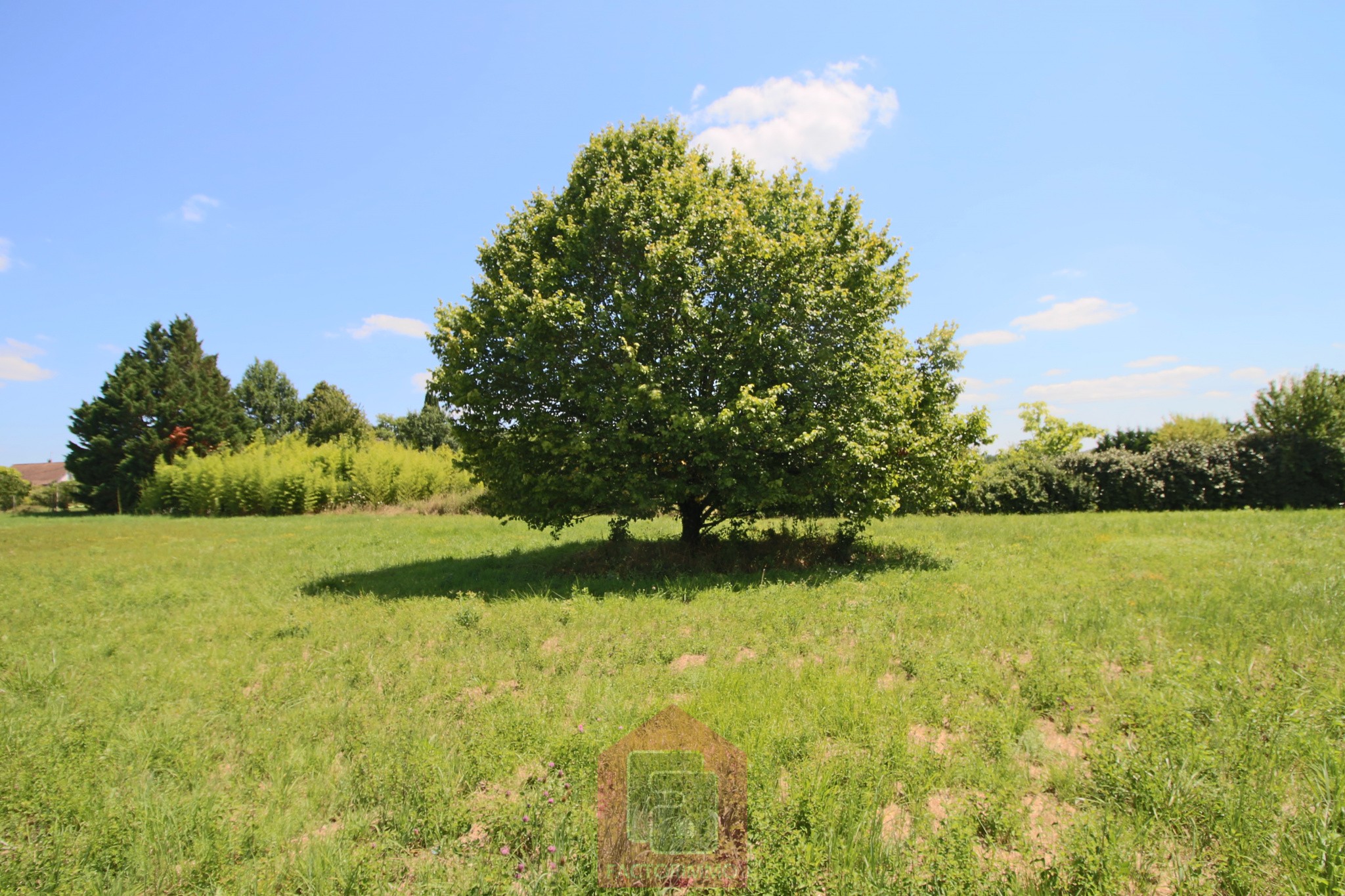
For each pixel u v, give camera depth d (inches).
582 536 778.8
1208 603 314.8
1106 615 301.6
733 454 468.1
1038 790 166.9
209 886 137.6
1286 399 1076.5
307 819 164.1
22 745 208.4
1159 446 1055.0
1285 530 577.0
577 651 290.0
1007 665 249.4
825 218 553.0
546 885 128.5
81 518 1679.4
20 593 498.3
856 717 200.4
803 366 489.1
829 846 135.3
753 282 486.6
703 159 577.6
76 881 138.9
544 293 498.3
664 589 421.7
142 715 236.5
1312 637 257.9
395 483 1599.4
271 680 270.7
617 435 464.1
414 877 138.7
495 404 494.6
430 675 266.1
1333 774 157.5
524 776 177.8
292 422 2888.8
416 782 172.6
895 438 496.1
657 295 488.7
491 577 500.1
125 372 2041.1
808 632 308.8
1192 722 185.3
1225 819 141.2
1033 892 123.6
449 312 541.0
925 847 135.0
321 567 590.2
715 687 230.7
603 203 490.3
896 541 622.2
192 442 2026.3
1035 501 991.0
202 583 519.2
